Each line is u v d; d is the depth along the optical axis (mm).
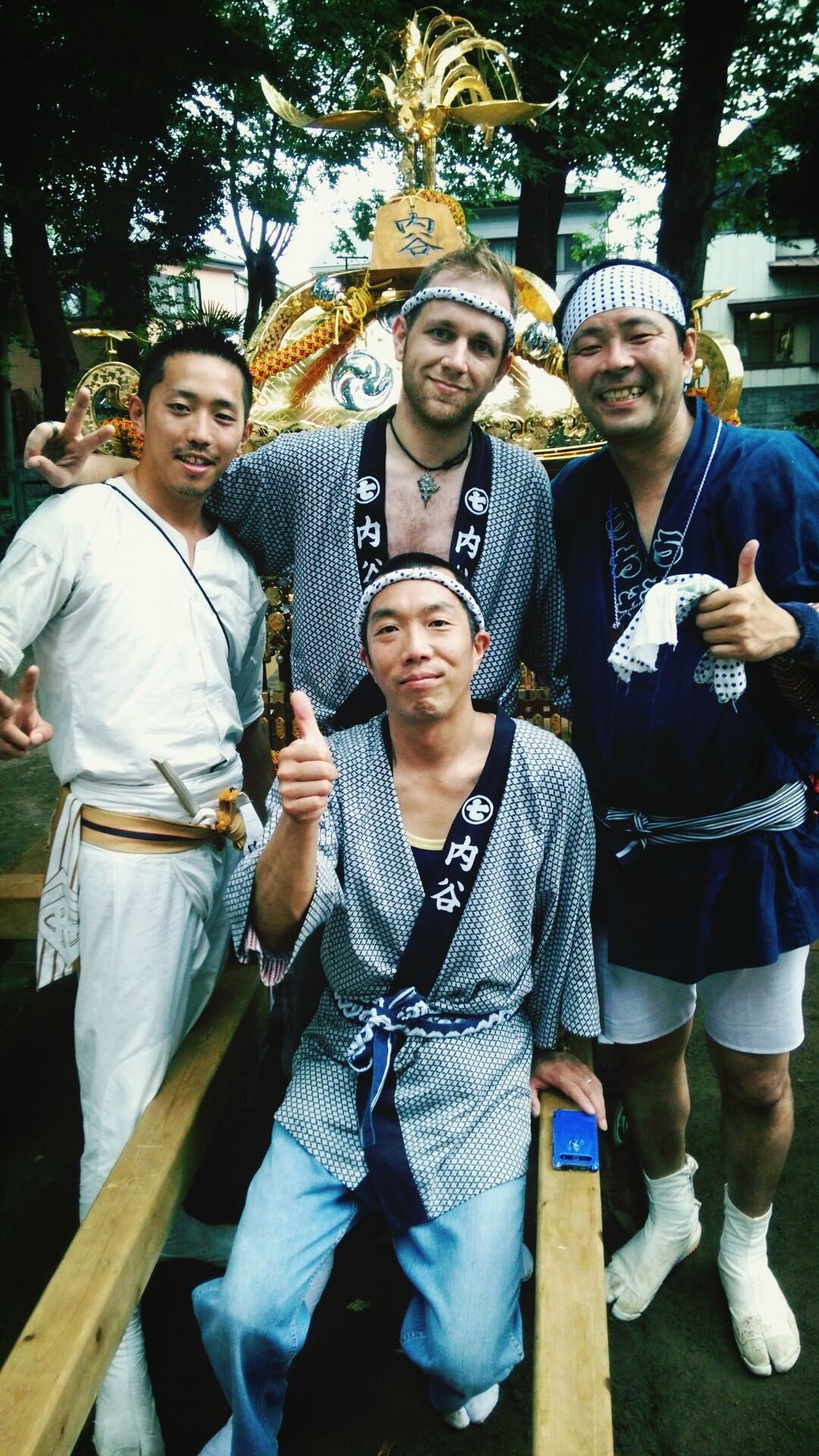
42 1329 1317
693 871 1710
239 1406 1513
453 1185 1584
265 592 2531
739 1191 1962
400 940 1646
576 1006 1792
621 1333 2000
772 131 10492
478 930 1642
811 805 1712
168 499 1825
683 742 1630
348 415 2725
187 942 1884
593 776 1785
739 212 11953
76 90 9695
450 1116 1629
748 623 1464
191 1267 2189
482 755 1663
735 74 9250
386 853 1634
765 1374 1895
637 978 1878
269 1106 2488
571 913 1729
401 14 7758
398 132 2646
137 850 1798
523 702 2678
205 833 1873
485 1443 1800
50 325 10172
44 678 1836
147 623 1766
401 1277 2182
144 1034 1810
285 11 10859
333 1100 1666
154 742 1786
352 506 1910
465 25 2652
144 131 10766
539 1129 1771
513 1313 1578
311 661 2031
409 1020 1652
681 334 1606
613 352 1562
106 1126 1791
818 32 8805
